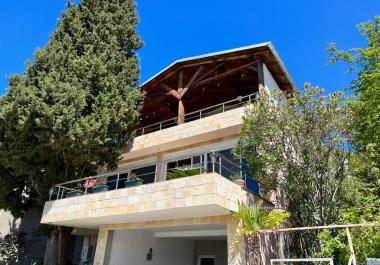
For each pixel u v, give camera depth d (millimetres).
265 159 11141
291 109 11266
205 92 19953
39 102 12086
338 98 10953
